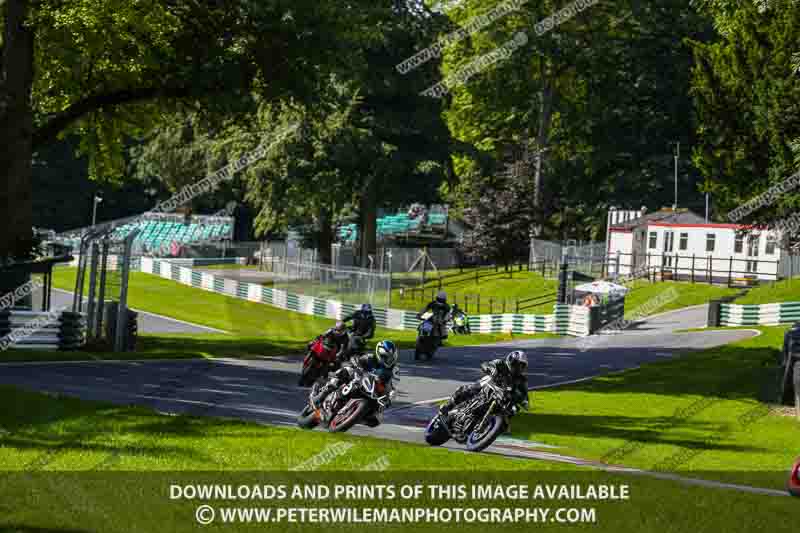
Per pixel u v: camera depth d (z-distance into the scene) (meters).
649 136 149.00
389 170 116.38
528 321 83.06
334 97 62.50
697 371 51.72
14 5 49.66
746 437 31.67
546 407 38.53
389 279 91.19
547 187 140.50
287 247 131.62
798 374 37.66
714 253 105.44
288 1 52.84
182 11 53.69
